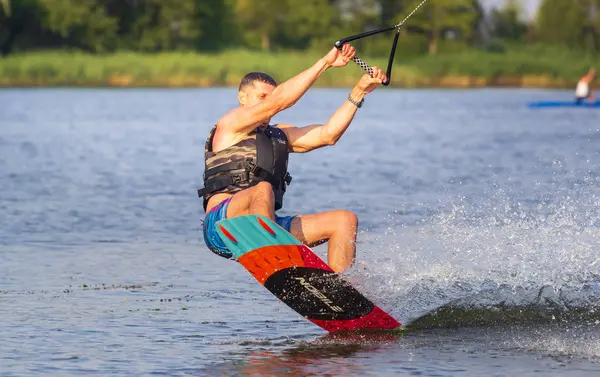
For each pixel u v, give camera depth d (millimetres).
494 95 169375
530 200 37781
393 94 174500
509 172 49406
